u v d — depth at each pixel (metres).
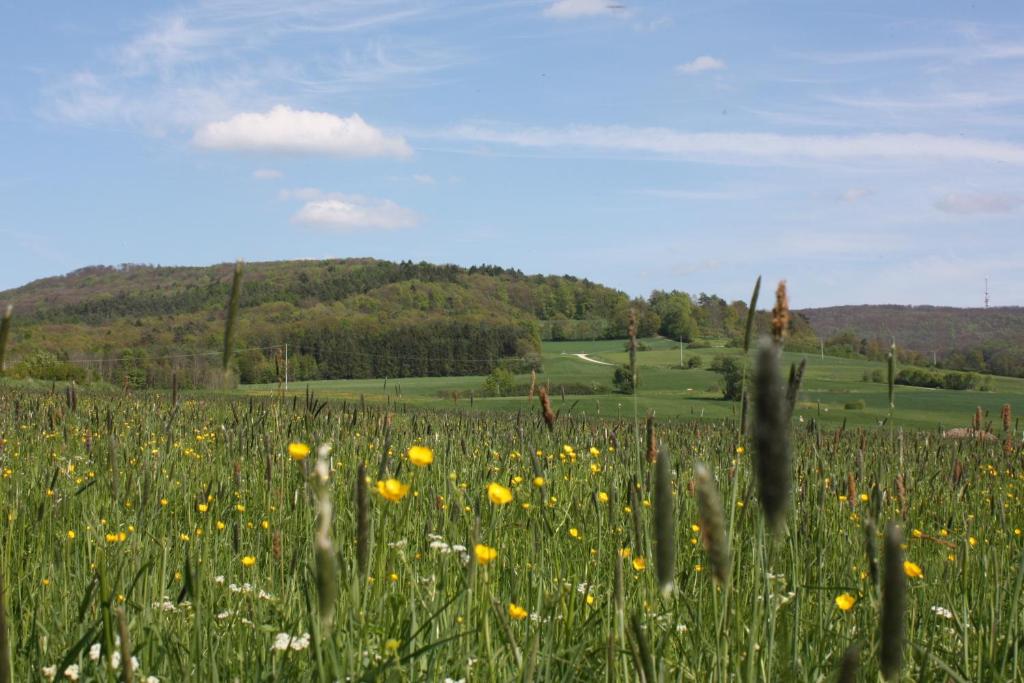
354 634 2.98
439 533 4.59
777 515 1.55
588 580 4.31
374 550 3.47
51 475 6.50
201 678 2.95
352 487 5.34
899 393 65.25
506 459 8.48
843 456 8.08
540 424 10.98
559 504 5.66
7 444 7.60
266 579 4.24
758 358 1.56
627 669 3.04
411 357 95.94
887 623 1.79
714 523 1.75
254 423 7.40
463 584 3.73
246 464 6.46
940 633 4.20
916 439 11.38
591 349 110.44
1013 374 82.69
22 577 4.09
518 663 2.87
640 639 2.36
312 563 3.54
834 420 33.59
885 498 5.70
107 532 4.73
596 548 4.70
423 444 8.19
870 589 3.51
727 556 1.75
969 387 73.19
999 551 4.89
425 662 3.15
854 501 4.89
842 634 3.63
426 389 81.94
